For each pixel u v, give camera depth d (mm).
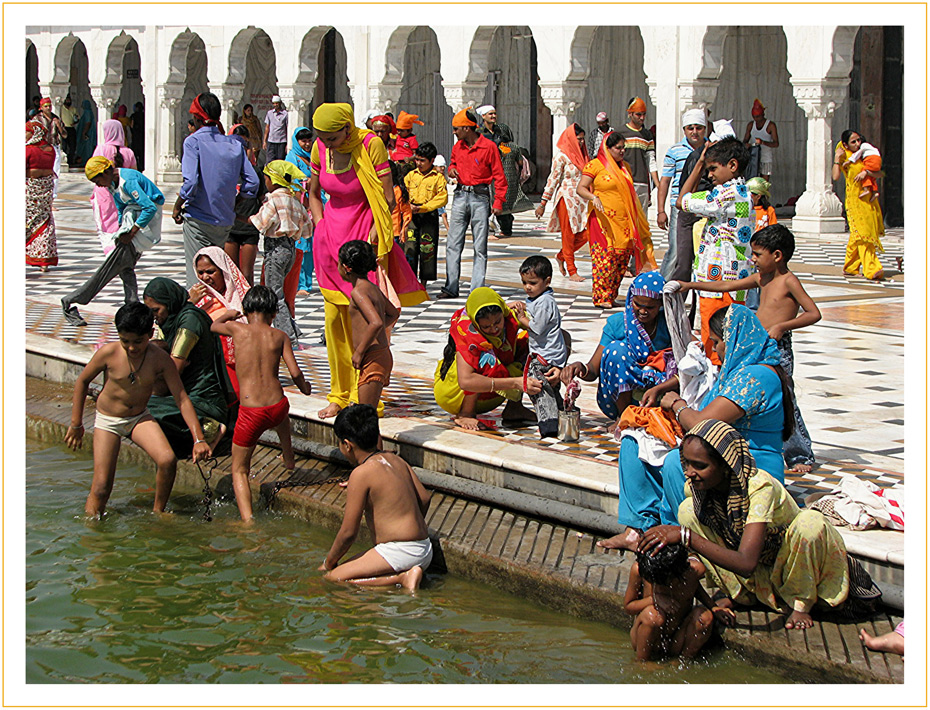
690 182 6859
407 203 11117
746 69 20484
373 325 5711
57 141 22328
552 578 4543
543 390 5926
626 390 5711
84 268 12641
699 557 4195
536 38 18562
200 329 6082
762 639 3955
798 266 12953
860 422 6191
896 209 18203
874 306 10227
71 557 5074
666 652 4047
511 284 11719
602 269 10148
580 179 10867
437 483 5570
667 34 16781
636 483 4730
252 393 5656
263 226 8328
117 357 5590
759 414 4438
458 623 4418
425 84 24672
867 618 4066
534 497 5207
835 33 15641
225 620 4391
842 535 4344
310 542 5348
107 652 4066
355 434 4793
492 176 10914
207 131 8469
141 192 8977
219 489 6035
